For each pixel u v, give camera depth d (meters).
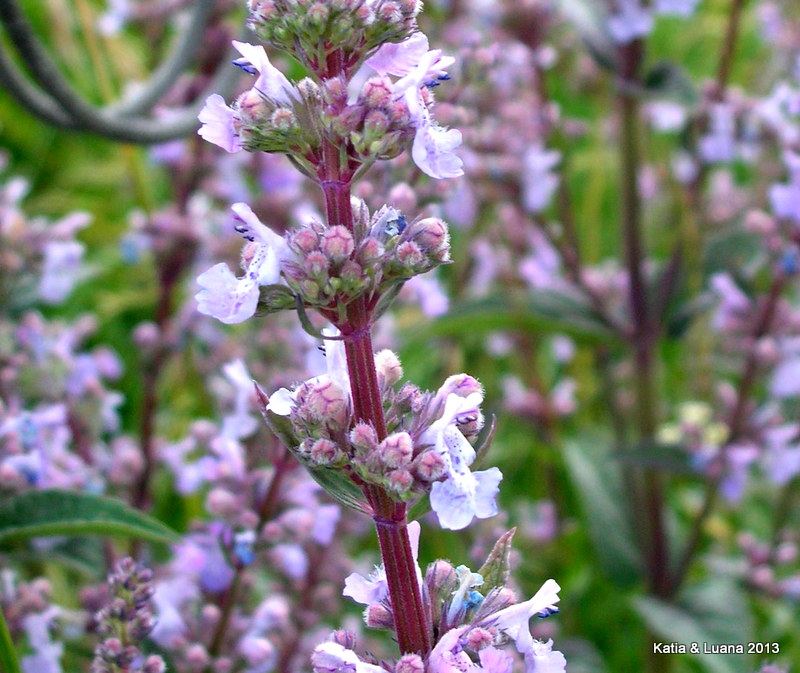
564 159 0.46
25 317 0.41
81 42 0.65
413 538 0.28
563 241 0.48
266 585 0.38
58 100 0.37
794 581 0.44
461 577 0.28
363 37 0.27
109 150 0.63
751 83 0.63
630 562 0.45
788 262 0.42
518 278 0.52
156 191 0.62
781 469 0.44
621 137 0.46
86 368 0.40
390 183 0.35
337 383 0.28
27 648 0.35
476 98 0.42
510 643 0.31
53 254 0.41
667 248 0.58
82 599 0.36
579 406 0.57
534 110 0.46
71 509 0.32
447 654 0.27
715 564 0.46
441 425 0.27
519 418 0.53
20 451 0.35
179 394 0.53
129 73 0.59
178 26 0.53
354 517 0.38
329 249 0.27
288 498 0.34
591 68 0.54
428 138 0.27
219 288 0.27
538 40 0.47
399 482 0.27
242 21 0.48
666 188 0.57
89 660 0.35
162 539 0.32
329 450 0.27
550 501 0.52
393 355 0.28
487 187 0.45
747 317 0.44
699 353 0.55
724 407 0.46
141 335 0.44
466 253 0.53
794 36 0.56
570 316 0.46
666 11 0.45
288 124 0.27
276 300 0.27
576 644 0.44
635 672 0.47
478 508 0.27
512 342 0.55
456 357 0.52
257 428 0.35
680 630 0.41
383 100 0.27
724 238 0.47
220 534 0.34
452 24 0.51
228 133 0.27
